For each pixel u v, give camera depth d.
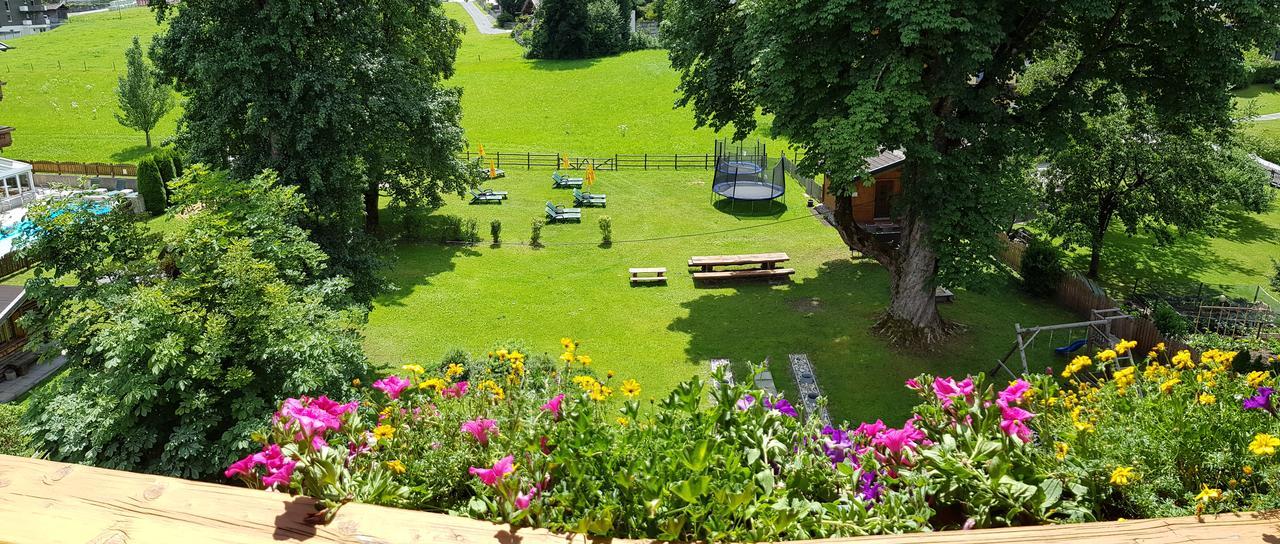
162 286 12.79
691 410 3.21
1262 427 3.53
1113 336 22.61
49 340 13.63
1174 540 2.17
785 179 42.81
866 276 28.55
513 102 63.12
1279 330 20.17
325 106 21.75
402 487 2.81
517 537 2.14
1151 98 20.33
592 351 22.73
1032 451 3.22
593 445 2.80
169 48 22.83
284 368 13.27
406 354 22.45
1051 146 20.62
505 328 24.42
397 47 28.98
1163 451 3.36
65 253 13.77
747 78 22.95
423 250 32.06
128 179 43.38
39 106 61.00
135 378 11.68
